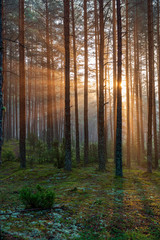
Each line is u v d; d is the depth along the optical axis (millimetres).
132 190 7805
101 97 12109
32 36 20016
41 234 3764
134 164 18969
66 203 5887
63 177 10094
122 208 5684
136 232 4203
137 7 17344
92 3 17719
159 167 16094
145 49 20750
